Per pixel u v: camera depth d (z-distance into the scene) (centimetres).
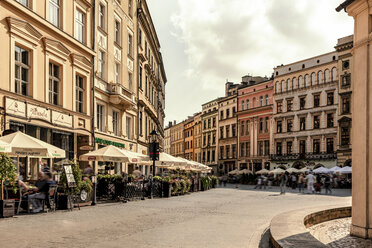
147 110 3728
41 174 1237
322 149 5266
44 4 1758
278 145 5997
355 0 891
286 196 2517
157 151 2092
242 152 6844
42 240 741
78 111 2119
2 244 691
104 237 793
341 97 5019
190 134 9512
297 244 588
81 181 1426
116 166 2694
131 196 1822
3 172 1054
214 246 735
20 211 1228
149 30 3791
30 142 1247
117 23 2789
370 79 869
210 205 1662
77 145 2153
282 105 5938
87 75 2198
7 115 1456
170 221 1077
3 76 1460
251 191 3284
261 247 742
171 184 2236
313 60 5497
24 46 1612
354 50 921
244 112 6781
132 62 3072
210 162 8069
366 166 859
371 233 847
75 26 2070
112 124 2602
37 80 1692
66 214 1184
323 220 1127
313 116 5428
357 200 888
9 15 1501
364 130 870
